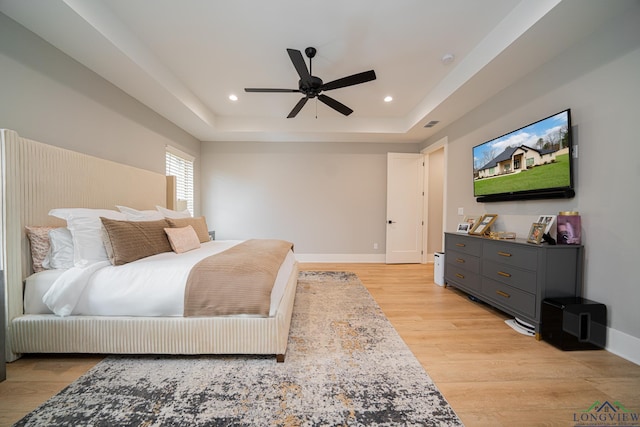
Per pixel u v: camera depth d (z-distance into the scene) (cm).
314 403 119
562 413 115
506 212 264
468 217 327
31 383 132
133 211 236
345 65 263
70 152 195
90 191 215
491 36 212
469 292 267
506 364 153
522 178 231
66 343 150
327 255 483
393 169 473
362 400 121
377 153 481
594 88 176
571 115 191
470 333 194
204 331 152
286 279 192
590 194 179
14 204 150
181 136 398
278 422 108
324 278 358
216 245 277
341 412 114
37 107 184
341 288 308
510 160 246
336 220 482
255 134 429
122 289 153
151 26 207
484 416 113
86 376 138
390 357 159
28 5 155
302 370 145
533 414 114
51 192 178
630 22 155
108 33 188
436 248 489
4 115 165
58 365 147
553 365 152
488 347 173
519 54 203
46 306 153
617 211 163
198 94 333
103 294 151
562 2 151
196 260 182
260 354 162
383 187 483
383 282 341
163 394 124
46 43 189
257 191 475
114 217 204
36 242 161
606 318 168
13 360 150
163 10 190
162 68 259
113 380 135
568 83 195
